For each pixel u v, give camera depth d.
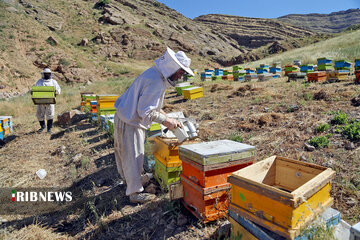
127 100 3.08
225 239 2.40
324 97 6.32
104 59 44.59
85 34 53.12
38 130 7.98
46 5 58.12
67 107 11.91
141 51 52.03
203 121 6.26
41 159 5.72
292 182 2.49
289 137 4.42
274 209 1.90
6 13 36.91
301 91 7.52
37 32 37.03
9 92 24.42
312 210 1.95
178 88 11.12
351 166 3.27
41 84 7.55
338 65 9.18
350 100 5.76
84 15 61.16
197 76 22.86
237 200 2.23
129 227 2.89
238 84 11.80
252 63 31.06
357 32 34.50
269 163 2.53
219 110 7.09
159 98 2.97
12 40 32.44
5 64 27.88
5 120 7.21
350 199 2.74
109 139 6.08
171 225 2.78
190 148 2.72
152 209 3.14
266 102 6.98
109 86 19.42
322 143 3.92
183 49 61.28
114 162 4.82
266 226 1.95
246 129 5.19
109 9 64.94
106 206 3.42
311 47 32.34
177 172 3.32
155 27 65.25
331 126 4.54
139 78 2.98
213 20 121.94
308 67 11.19
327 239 1.89
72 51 38.66
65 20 56.53
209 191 2.52
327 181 2.07
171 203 3.00
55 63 33.00
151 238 2.66
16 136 7.70
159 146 3.53
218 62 60.53
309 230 1.89
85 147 5.92
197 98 9.54
